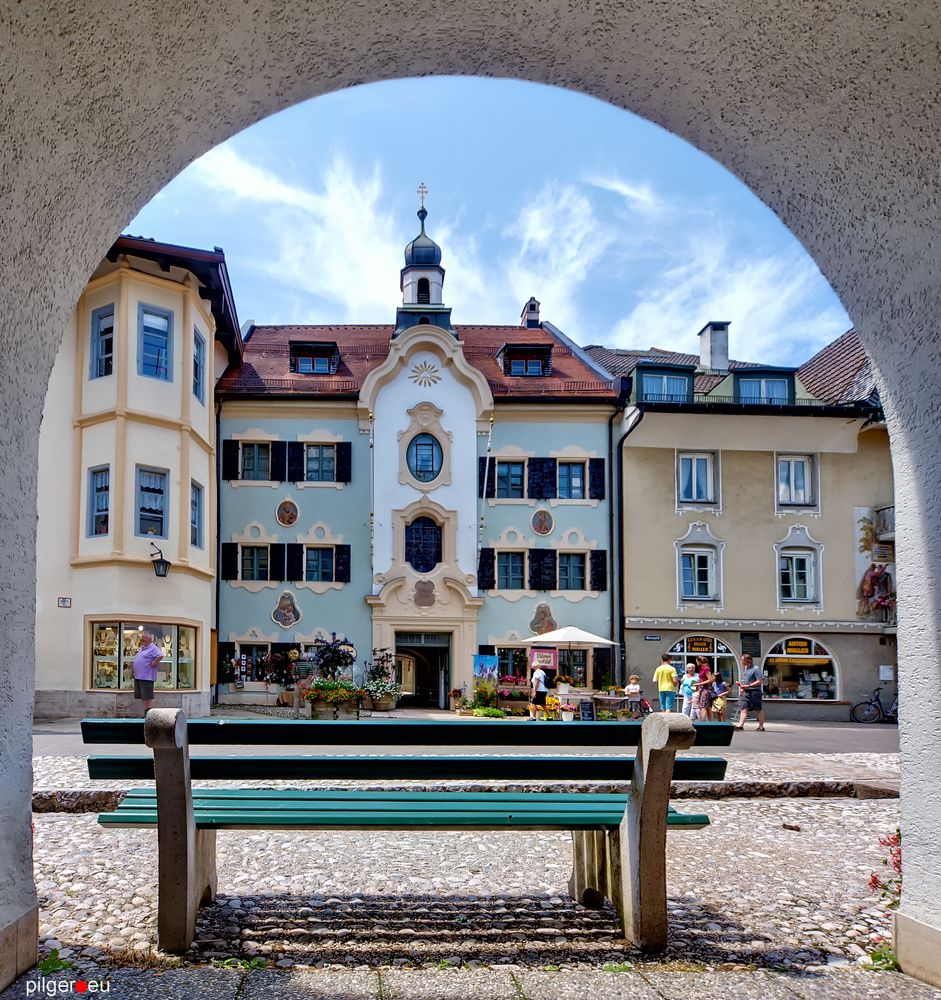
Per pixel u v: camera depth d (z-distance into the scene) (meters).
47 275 4.34
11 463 4.11
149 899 5.27
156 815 4.43
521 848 6.80
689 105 5.06
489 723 4.45
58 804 8.41
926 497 4.52
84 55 3.91
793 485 33.66
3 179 3.88
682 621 32.44
